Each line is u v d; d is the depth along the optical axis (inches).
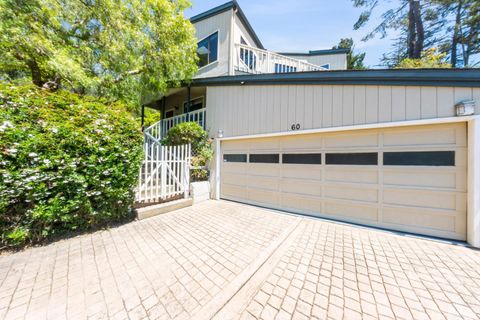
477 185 116.5
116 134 140.6
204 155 241.1
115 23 225.5
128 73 267.3
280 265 101.2
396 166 143.5
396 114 138.4
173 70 283.4
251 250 116.0
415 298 78.1
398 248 119.0
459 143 123.9
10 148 98.1
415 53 492.1
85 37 235.3
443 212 129.3
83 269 94.0
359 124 152.6
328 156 172.2
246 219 171.5
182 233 139.0
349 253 113.6
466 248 117.0
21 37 170.9
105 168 134.1
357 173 158.9
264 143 213.0
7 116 101.2
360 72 151.3
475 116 115.2
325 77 167.2
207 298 77.4
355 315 70.1
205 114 271.4
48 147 109.8
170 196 209.8
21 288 79.5
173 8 269.6
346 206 163.9
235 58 336.2
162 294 78.9
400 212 142.8
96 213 135.0
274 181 204.5
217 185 249.0
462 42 468.8
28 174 103.8
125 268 95.7
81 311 69.5
